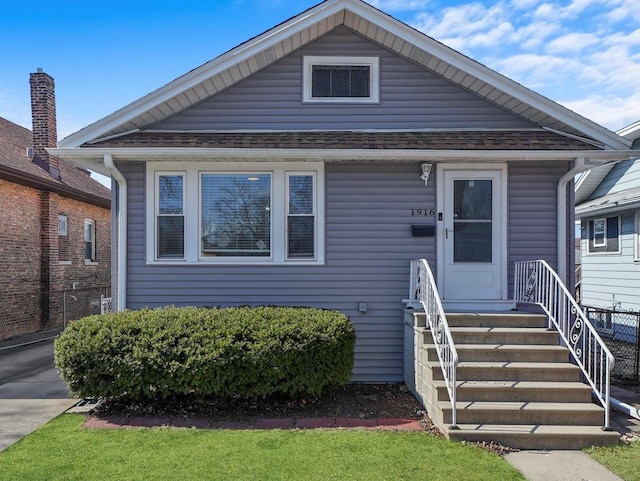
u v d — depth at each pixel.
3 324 11.25
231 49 6.88
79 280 14.98
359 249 7.14
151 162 7.04
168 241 7.11
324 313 6.20
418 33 6.95
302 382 5.49
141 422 5.21
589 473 4.03
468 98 7.45
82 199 14.67
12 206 11.67
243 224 7.15
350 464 4.07
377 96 7.41
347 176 7.14
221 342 5.38
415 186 7.16
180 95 7.03
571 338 5.96
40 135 13.94
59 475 3.83
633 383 7.12
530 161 7.12
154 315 5.95
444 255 7.13
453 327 6.22
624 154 6.53
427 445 4.54
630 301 11.33
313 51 7.38
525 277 6.87
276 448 4.41
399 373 7.07
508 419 4.92
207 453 4.29
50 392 6.52
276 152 6.50
